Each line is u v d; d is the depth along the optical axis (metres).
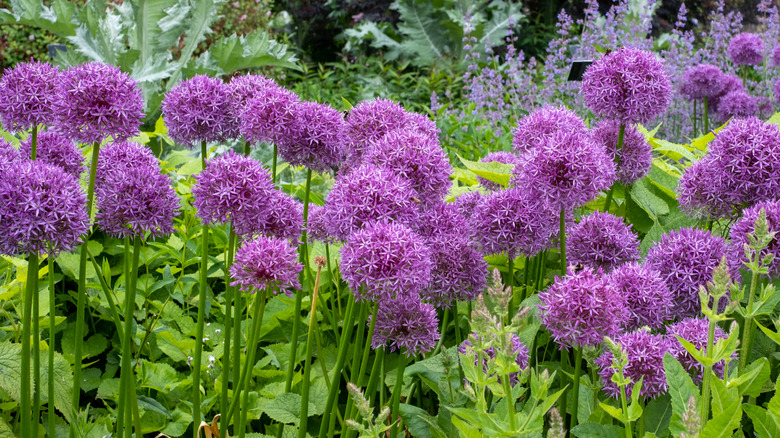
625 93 1.66
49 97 1.38
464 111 4.23
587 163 1.42
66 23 3.34
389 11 8.95
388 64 8.02
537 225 1.48
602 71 1.67
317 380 1.61
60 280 1.82
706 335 1.32
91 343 1.76
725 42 4.35
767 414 1.22
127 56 3.00
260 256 1.32
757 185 1.51
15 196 1.22
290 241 1.41
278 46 3.44
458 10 7.95
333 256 1.82
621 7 4.39
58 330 1.76
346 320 1.38
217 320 1.85
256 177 1.35
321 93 5.77
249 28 6.23
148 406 1.46
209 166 1.36
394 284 1.28
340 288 1.81
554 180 1.44
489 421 1.13
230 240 1.41
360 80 6.62
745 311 1.28
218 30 5.77
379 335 1.40
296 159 1.51
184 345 1.66
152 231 1.37
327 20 9.55
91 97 1.33
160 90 3.07
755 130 1.50
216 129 1.52
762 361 1.24
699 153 2.15
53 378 1.39
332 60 9.67
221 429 1.42
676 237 1.49
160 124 2.29
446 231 1.50
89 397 1.75
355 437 1.43
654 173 1.95
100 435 1.47
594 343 1.30
